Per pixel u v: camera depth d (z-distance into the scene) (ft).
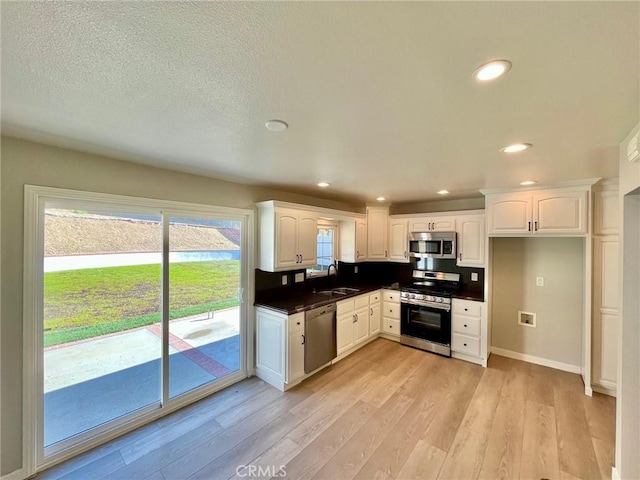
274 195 11.77
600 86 3.75
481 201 13.79
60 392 7.00
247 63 3.35
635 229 5.82
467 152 6.68
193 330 9.55
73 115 4.82
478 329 12.14
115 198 7.49
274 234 10.68
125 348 8.08
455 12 2.55
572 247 11.50
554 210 10.32
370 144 6.21
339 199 14.34
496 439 7.50
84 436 7.17
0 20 2.63
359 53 3.14
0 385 6.01
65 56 3.20
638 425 5.86
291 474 6.37
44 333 6.72
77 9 2.53
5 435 6.08
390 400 9.35
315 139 5.90
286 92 4.03
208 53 3.16
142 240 8.34
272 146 6.40
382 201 15.06
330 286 15.17
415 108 4.50
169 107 4.51
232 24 2.71
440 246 13.89
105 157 7.31
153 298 8.61
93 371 7.52
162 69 3.48
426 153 6.81
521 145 6.15
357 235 15.14
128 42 2.97
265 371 10.73
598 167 7.90
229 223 10.50
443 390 9.98
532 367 11.82
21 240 6.18
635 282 5.85
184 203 8.93
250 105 4.43
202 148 6.56
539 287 12.21
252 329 11.12
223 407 8.97
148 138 5.92
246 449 7.15
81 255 7.27
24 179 6.17
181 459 6.83
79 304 7.29
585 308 9.95
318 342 11.16
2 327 6.02
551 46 2.98
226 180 10.03
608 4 2.42
